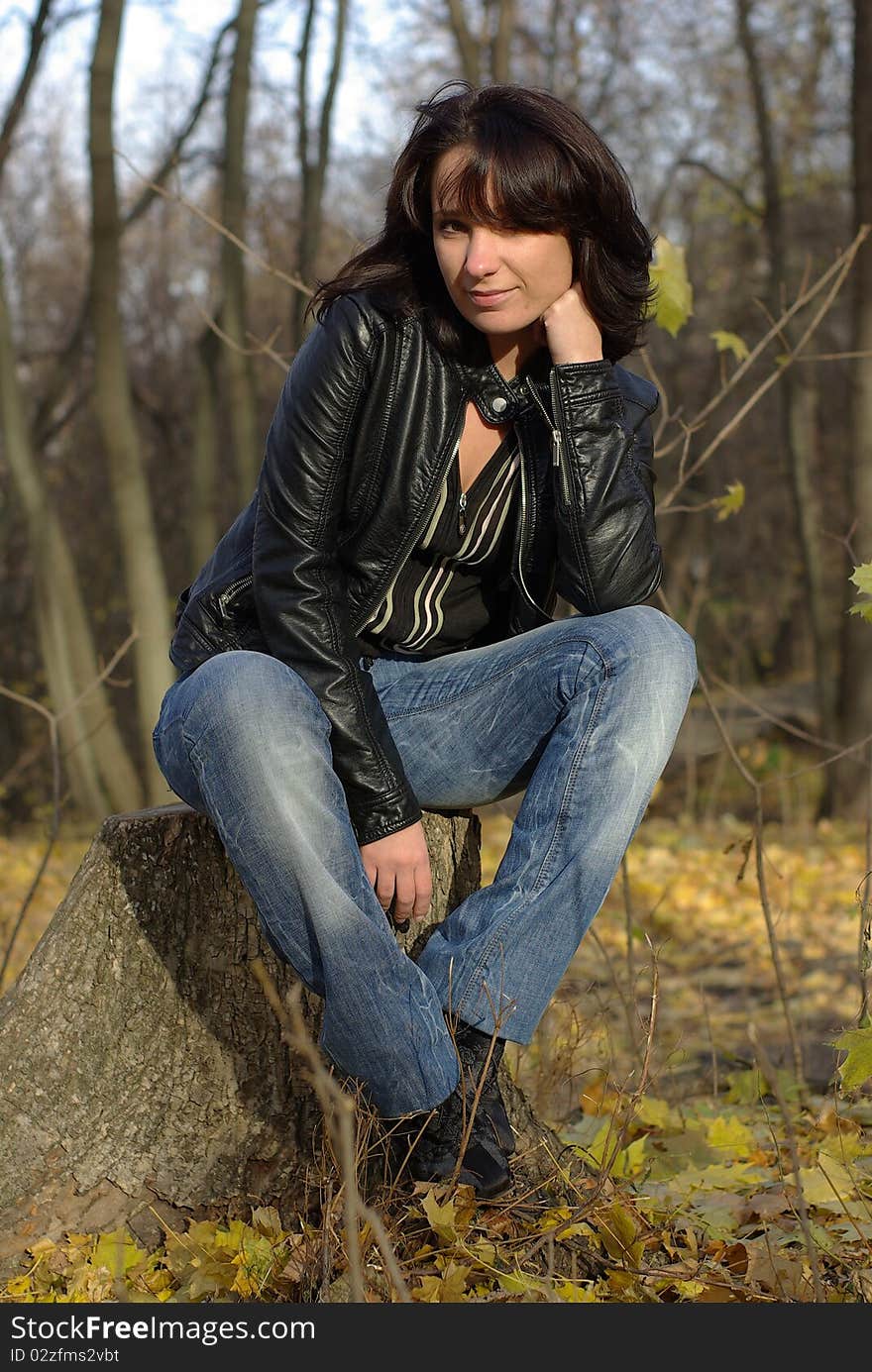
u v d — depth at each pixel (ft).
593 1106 9.92
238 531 7.15
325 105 33.99
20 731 47.93
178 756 6.12
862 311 29.22
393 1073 5.96
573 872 6.16
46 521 34.45
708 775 35.91
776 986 15.79
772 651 63.46
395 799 6.32
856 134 29.12
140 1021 7.10
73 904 7.18
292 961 6.04
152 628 29.94
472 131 6.31
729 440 51.44
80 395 43.24
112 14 27.07
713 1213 7.39
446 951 6.32
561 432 6.77
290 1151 7.08
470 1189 6.22
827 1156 7.75
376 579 6.89
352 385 6.61
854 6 28.96
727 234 49.90
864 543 29.78
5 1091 7.00
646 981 15.97
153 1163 7.06
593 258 6.64
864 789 31.09
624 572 6.81
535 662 6.66
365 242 7.23
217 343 34.65
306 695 6.13
